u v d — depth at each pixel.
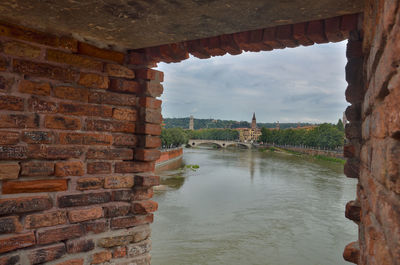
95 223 3.07
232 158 74.94
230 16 2.50
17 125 2.68
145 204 3.32
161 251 15.83
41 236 2.78
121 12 2.49
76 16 2.58
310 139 93.56
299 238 18.41
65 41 2.95
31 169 2.74
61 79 2.93
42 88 2.81
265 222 21.48
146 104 3.37
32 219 2.74
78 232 2.97
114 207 3.18
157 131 3.45
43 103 2.81
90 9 2.44
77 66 3.04
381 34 1.30
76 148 3.00
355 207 2.50
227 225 20.56
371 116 1.70
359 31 2.57
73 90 2.98
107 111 3.21
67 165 2.93
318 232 19.56
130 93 3.45
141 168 3.38
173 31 2.88
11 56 2.67
